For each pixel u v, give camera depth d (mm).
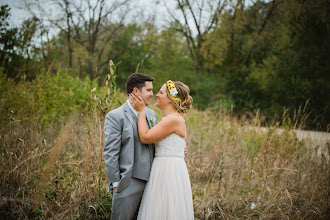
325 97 10727
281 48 14016
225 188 3566
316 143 4871
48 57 9047
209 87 15641
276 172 4164
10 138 3684
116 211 2312
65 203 2918
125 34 20922
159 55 20547
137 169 2369
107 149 2289
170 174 2408
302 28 12305
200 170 4098
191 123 5891
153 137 2340
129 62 17656
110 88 2867
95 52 20656
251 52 16781
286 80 12297
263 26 16938
